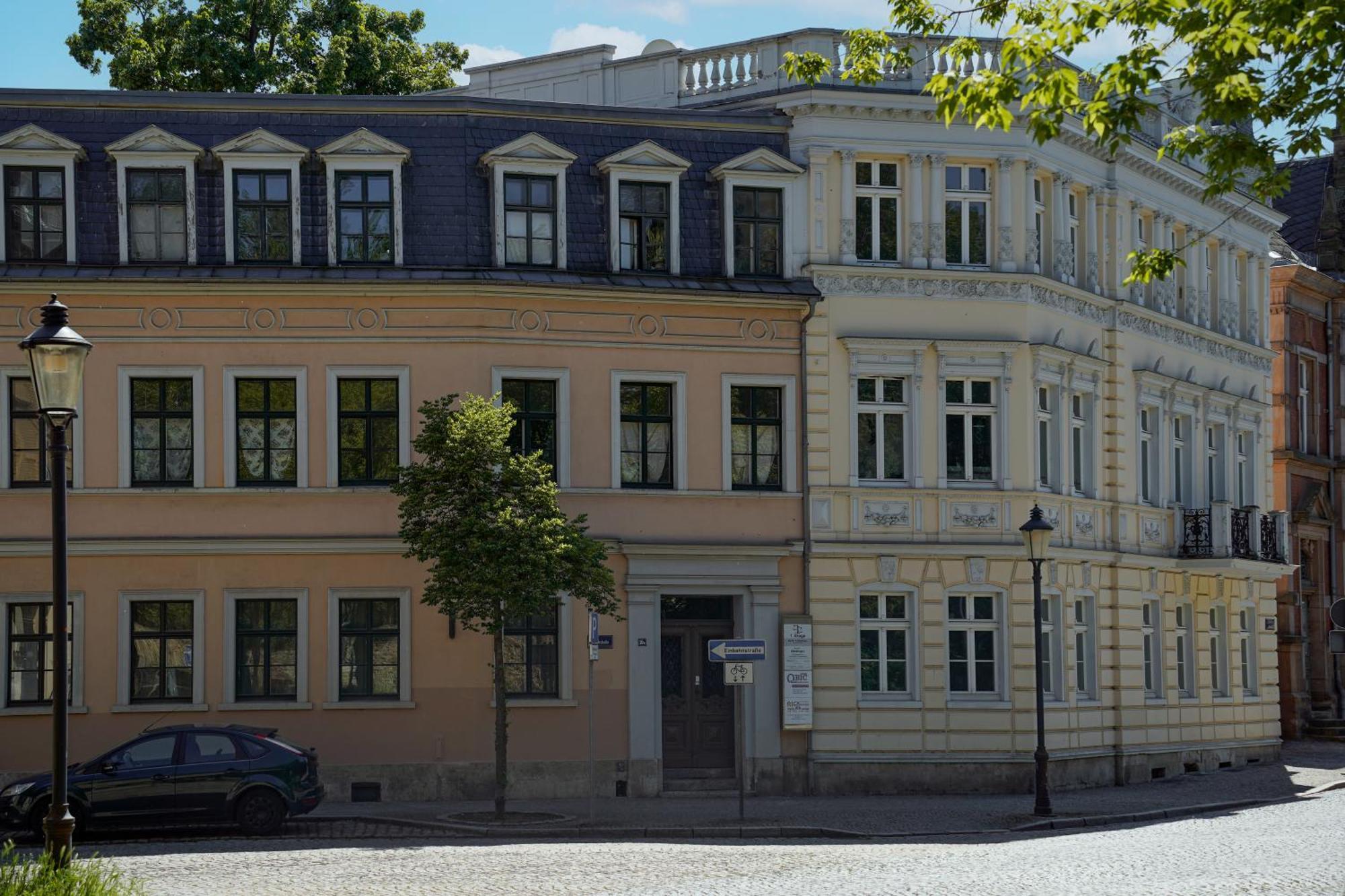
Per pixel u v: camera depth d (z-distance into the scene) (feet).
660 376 113.09
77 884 47.83
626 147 114.73
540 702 108.37
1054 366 123.03
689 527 112.98
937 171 118.62
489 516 93.76
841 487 115.44
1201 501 143.95
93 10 160.66
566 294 110.93
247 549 107.24
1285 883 61.52
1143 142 131.95
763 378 115.14
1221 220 149.59
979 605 117.80
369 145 109.29
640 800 107.76
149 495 107.04
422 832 88.69
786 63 74.08
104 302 107.55
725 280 114.73
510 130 112.68
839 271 116.37
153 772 84.64
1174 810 102.53
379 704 106.83
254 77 155.74
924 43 119.14
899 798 111.45
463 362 109.29
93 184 108.58
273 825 86.12
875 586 115.55
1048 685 121.29
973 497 117.70
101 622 106.22
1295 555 173.78
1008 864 68.95
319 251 109.29
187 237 108.27
